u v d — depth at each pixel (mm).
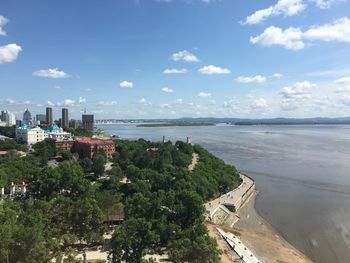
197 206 137875
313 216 185625
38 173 193375
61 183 185250
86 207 132500
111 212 155375
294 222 177750
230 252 136000
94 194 175250
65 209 134375
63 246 127062
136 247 109812
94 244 131750
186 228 131625
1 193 191500
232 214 189250
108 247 129000
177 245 113688
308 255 142125
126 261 109875
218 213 184375
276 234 163750
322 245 150750
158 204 139375
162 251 126812
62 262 111438
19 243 98375
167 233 128250
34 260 98562
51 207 137625
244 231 166875
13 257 97625
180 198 144500
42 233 113625
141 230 113688
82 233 131750
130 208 141500
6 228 99062
